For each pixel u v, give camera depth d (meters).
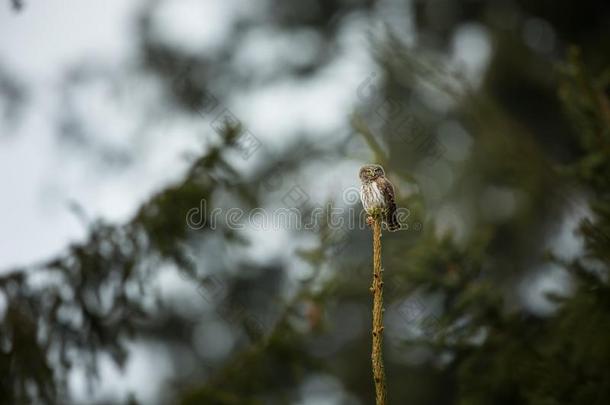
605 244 7.24
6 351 7.96
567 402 7.54
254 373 9.53
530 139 10.31
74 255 8.27
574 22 19.72
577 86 8.31
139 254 8.38
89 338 8.35
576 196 9.52
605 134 8.06
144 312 8.48
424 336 8.63
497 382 8.27
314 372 9.80
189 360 20.75
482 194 18.62
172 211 8.45
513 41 19.52
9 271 8.20
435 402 20.12
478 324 8.39
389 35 10.59
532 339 8.38
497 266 18.08
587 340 7.50
